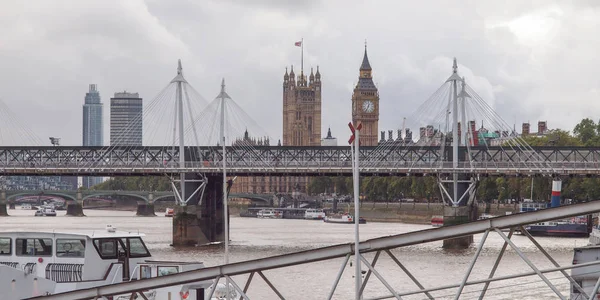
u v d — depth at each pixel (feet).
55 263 176.96
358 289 138.21
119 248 180.86
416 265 391.24
